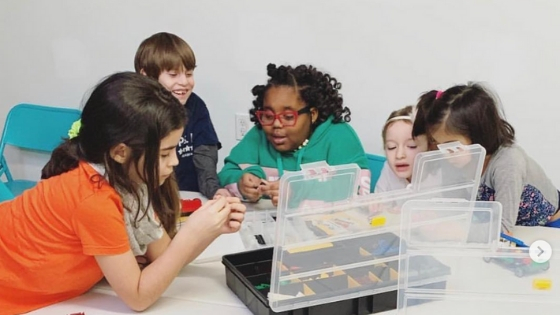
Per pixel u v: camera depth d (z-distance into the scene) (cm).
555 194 161
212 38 234
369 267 105
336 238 102
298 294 98
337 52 217
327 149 172
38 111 234
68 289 108
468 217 99
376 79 213
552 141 196
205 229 108
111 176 102
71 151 106
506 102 198
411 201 97
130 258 104
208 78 240
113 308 106
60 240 103
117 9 243
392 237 106
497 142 142
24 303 107
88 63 256
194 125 193
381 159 177
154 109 98
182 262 107
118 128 97
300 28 220
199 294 110
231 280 111
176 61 184
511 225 136
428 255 97
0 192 154
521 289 97
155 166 101
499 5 190
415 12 200
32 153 268
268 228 138
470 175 112
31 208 105
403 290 97
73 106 265
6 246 106
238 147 183
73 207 101
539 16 186
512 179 139
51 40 257
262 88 174
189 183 191
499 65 195
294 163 173
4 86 272
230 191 170
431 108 143
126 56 249
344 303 99
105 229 100
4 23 261
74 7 249
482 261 99
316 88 168
